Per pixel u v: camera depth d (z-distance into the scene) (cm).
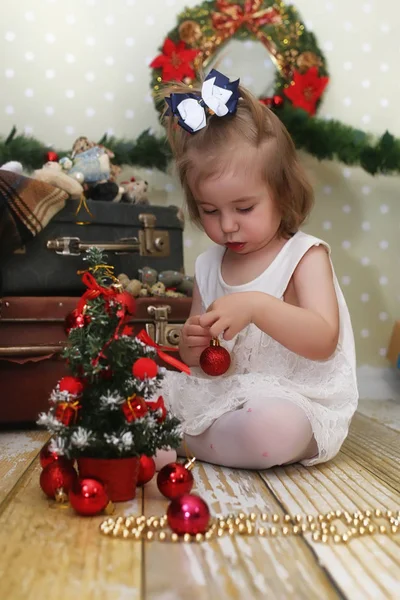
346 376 129
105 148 202
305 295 125
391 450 140
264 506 96
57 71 217
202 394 126
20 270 160
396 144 221
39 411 158
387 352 224
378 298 230
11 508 92
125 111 220
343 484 110
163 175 220
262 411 112
